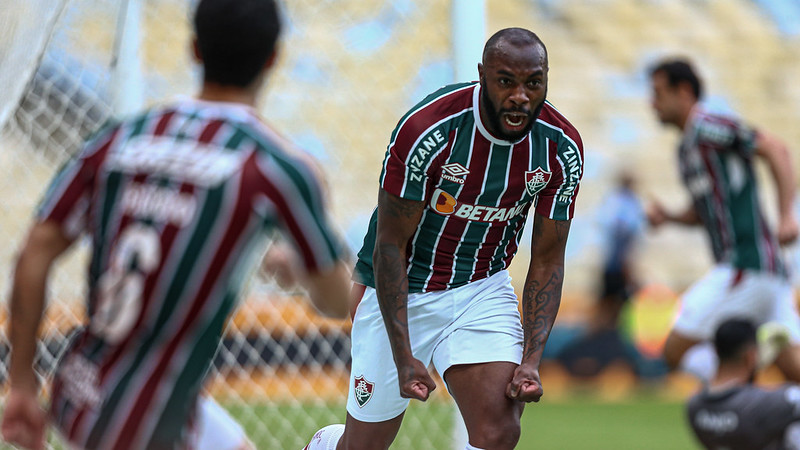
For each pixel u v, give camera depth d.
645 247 48.47
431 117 10.57
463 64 15.23
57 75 15.66
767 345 18.19
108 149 7.68
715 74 55.06
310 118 17.86
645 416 29.02
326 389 20.72
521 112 9.99
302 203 7.50
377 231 11.12
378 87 17.64
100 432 7.39
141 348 7.44
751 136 18.89
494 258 11.77
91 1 15.98
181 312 7.43
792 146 53.34
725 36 56.31
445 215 11.16
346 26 17.61
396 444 17.95
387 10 17.33
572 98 54.03
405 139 10.60
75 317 16.56
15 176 16.23
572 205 11.27
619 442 24.39
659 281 47.91
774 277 19.47
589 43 55.53
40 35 11.84
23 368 7.68
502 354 11.25
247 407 19.83
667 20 56.50
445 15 16.81
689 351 20.17
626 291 36.28
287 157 7.56
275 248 8.72
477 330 11.43
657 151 52.56
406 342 10.84
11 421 7.68
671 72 19.44
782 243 18.83
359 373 11.96
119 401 7.38
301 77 17.72
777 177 18.84
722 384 16.89
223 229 7.41
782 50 55.97
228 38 7.71
